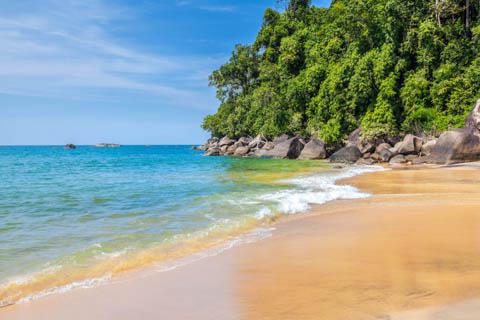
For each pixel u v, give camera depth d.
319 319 3.82
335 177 22.03
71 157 68.00
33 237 8.43
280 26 78.12
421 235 7.68
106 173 28.78
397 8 45.03
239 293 4.79
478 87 38.16
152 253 7.06
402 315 3.76
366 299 4.30
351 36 57.00
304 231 8.64
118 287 5.23
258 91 68.56
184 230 9.06
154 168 34.59
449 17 46.69
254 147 64.12
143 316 4.18
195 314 4.18
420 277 5.04
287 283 5.07
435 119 39.78
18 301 4.79
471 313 3.71
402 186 16.75
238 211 11.50
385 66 45.09
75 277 5.73
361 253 6.48
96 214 11.36
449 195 13.77
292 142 52.81
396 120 43.88
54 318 4.21
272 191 16.20
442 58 42.28
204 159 53.25
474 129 31.81
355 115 50.53
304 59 69.38
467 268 5.39
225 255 6.79
